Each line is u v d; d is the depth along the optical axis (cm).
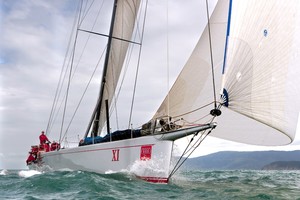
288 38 1047
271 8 1041
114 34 1756
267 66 1042
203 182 1366
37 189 999
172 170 1147
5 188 1059
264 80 1041
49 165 1744
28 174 1758
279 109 1045
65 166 1536
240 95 1057
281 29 1043
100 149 1317
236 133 1244
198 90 1374
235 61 1066
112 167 1256
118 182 1109
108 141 1313
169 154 1115
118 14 1752
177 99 1431
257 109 1045
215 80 1330
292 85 1048
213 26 1434
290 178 2014
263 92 1040
